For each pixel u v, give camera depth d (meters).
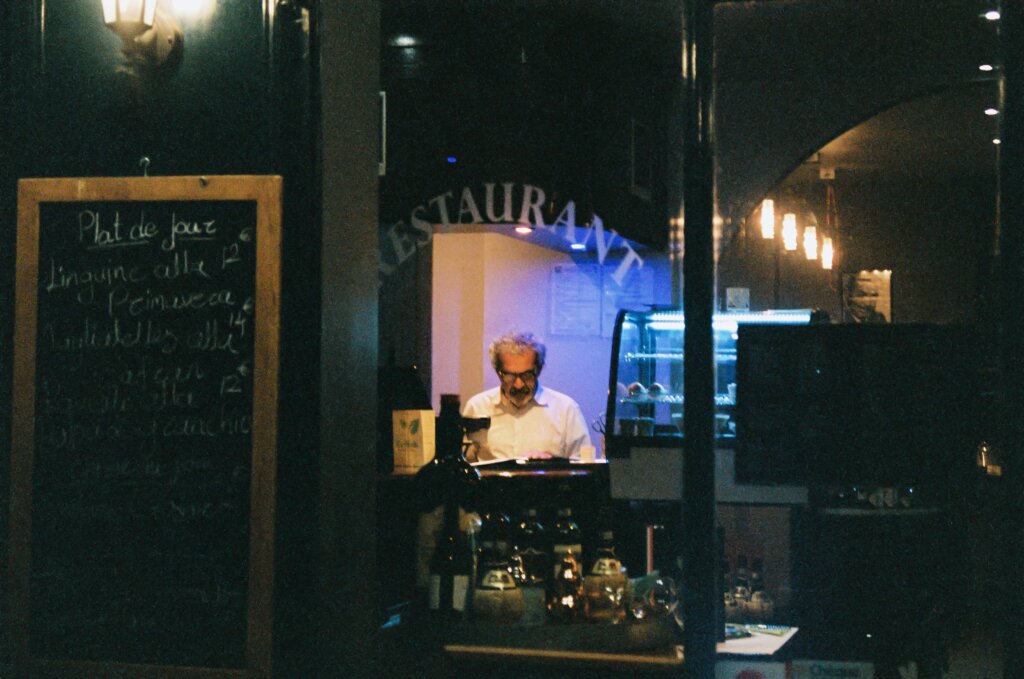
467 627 2.78
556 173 5.24
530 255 7.05
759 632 3.02
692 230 2.69
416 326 5.76
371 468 2.95
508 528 2.96
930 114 6.05
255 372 2.63
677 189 5.52
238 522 2.66
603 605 2.76
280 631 2.64
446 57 5.24
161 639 2.69
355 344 2.86
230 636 2.66
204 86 2.71
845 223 7.25
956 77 5.04
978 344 2.88
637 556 3.19
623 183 5.52
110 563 2.71
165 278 2.70
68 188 2.73
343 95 2.79
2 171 2.84
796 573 3.23
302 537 2.64
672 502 3.19
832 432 2.94
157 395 2.70
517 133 5.22
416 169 5.25
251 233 2.65
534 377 4.99
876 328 2.91
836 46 4.95
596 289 6.82
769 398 2.96
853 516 3.18
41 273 2.76
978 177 7.00
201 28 2.70
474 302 7.19
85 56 2.79
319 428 2.65
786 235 7.20
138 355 2.71
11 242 2.83
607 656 2.70
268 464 2.62
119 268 2.72
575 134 5.26
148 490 2.70
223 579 2.66
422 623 2.90
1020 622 2.48
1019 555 2.48
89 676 2.71
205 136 2.71
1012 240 2.50
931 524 3.11
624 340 4.21
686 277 2.69
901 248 7.12
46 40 2.81
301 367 2.66
